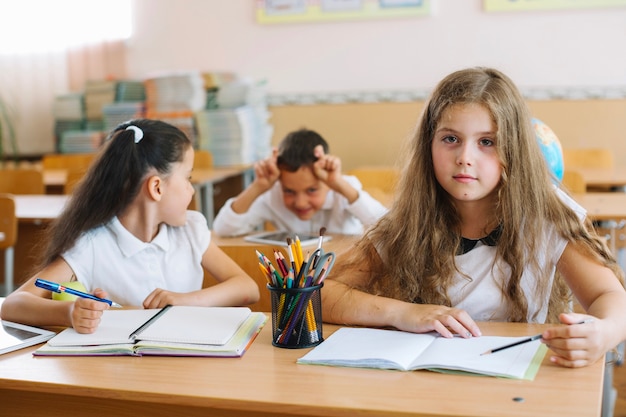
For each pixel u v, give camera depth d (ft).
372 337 4.17
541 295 4.74
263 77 16.52
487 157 4.52
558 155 7.19
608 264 4.57
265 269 4.24
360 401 3.31
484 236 4.85
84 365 3.99
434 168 4.73
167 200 5.47
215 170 14.57
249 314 4.62
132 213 5.51
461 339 4.07
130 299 5.54
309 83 16.30
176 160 5.46
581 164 13.34
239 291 5.46
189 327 4.32
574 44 15.01
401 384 3.51
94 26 16.88
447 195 4.89
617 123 15.05
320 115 16.33
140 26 16.88
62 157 15.38
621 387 9.00
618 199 9.87
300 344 4.15
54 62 16.96
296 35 16.22
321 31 16.08
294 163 8.11
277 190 8.61
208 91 15.98
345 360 3.79
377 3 15.70
